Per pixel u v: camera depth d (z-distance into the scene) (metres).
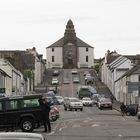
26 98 36.97
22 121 36.75
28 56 145.50
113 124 47.91
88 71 189.00
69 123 50.31
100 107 87.56
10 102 36.91
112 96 124.44
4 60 91.25
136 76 95.50
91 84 151.75
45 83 159.50
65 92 137.38
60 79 165.62
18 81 103.81
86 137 32.78
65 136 33.66
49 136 33.69
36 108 36.94
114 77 125.06
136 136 33.47
